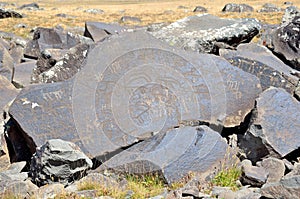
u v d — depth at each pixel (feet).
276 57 33.60
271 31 38.29
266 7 126.00
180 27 36.11
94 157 26.16
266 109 26.02
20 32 73.46
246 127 27.53
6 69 38.32
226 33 35.12
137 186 23.91
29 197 23.13
